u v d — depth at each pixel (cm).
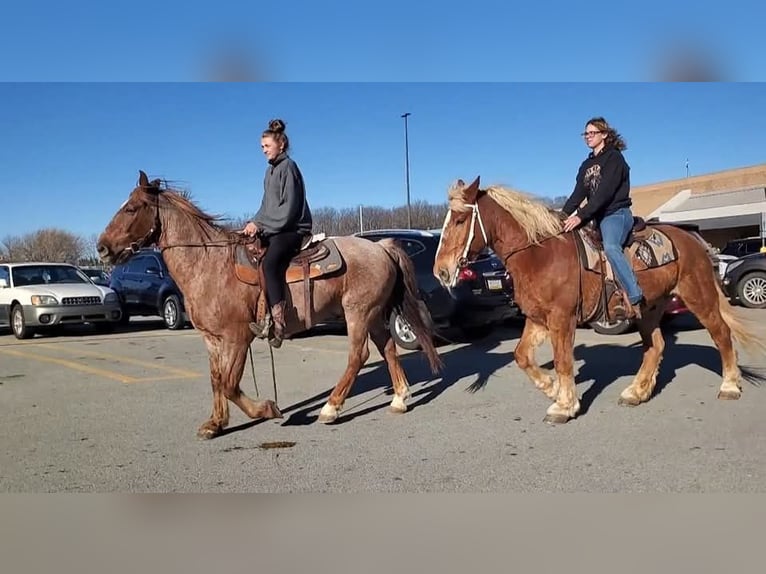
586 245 605
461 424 612
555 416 601
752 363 844
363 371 882
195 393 774
